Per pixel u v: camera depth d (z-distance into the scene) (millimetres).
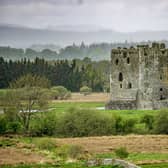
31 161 171500
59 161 169625
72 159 174500
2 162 170375
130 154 197750
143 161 178250
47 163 165625
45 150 199250
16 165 164000
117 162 152500
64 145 194250
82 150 199125
